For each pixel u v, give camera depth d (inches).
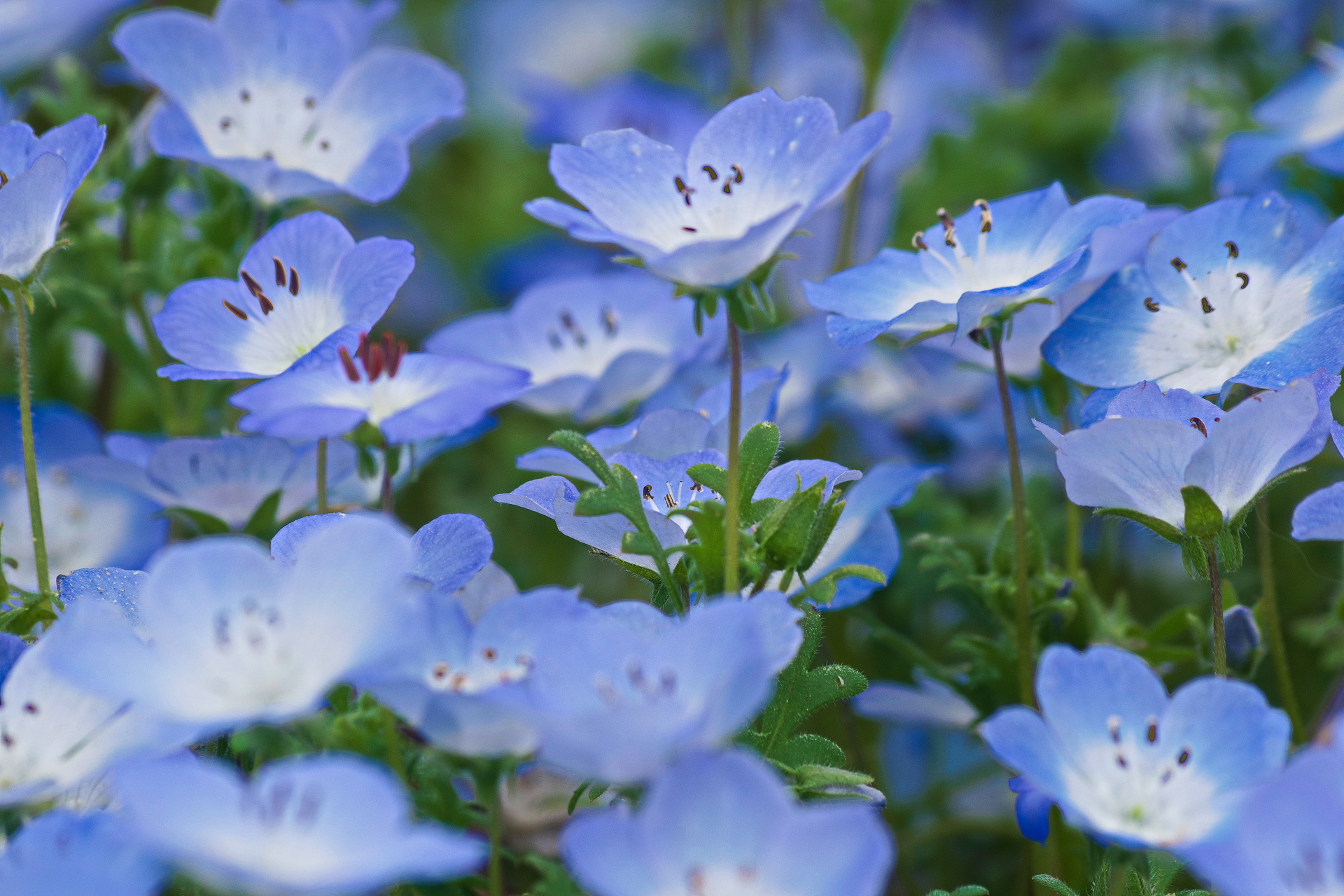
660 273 18.3
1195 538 18.6
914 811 21.9
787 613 17.8
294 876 16.6
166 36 21.2
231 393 21.9
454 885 17.9
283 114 21.5
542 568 23.3
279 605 17.5
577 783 19.5
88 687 17.2
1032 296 19.3
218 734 18.6
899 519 22.4
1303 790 16.9
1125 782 17.7
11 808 17.8
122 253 22.0
